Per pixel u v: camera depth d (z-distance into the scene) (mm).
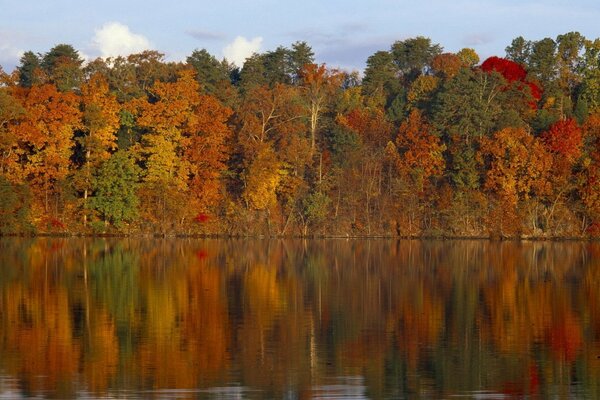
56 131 115375
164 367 33844
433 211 126812
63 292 54469
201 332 41031
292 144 127812
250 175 124000
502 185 123312
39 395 29859
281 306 49656
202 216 124188
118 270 68812
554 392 30719
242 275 66625
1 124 112188
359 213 128500
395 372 33375
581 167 124125
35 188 116375
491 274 68750
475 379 32406
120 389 30688
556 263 80000
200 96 127750
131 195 118062
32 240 108062
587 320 44875
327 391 30719
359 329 42094
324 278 65125
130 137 124750
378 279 64562
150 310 47562
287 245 107625
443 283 61875
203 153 125062
